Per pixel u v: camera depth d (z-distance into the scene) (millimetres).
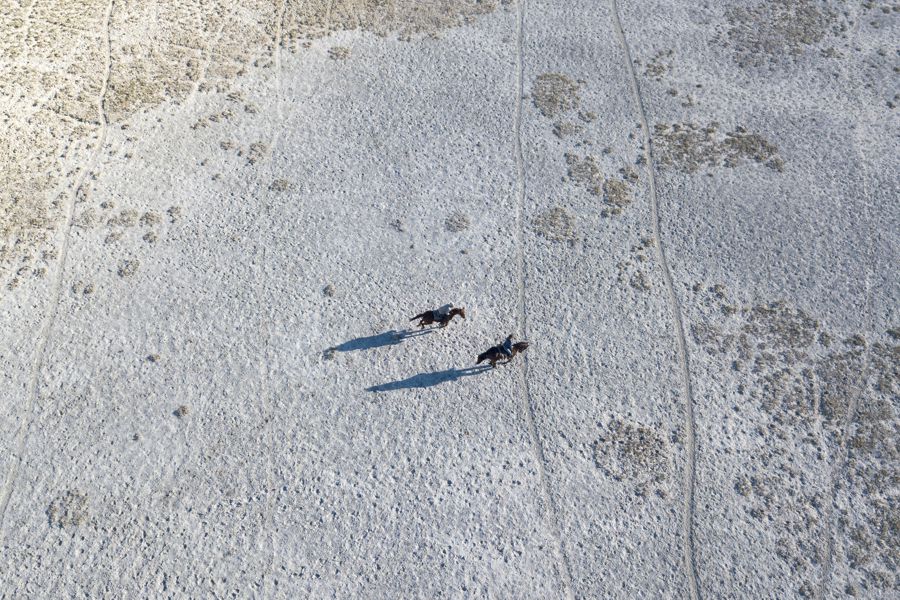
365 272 20094
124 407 16984
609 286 20141
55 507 15312
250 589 14453
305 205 21656
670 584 14836
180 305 19016
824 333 19297
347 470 16234
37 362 17625
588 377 18141
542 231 21406
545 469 16438
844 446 17078
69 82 24062
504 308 19484
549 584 14773
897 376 18406
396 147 23516
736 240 21484
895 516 15914
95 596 14219
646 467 16562
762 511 15906
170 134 23172
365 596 14445
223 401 17234
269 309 19109
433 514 15609
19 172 21375
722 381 18203
